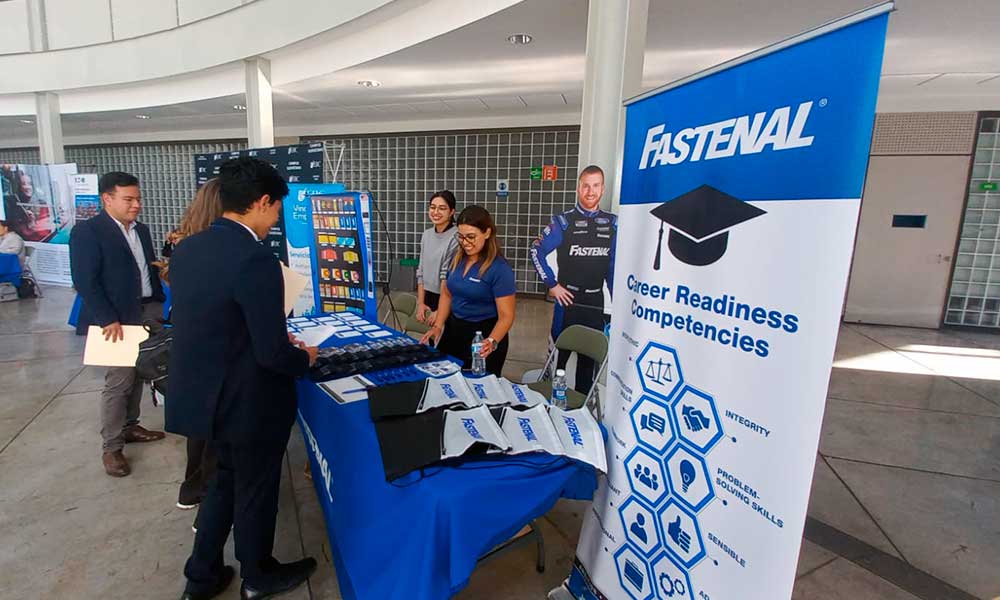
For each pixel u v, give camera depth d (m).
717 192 1.07
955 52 3.95
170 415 1.41
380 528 1.26
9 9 6.25
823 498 2.41
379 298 6.90
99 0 5.80
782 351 0.94
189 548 1.95
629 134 1.40
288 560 1.89
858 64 0.79
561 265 2.86
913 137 5.51
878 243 5.81
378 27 4.36
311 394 1.85
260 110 5.20
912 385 4.00
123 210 2.35
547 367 2.75
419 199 7.51
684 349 1.19
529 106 6.36
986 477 2.62
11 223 7.26
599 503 1.55
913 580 1.88
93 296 2.24
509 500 1.22
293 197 3.57
